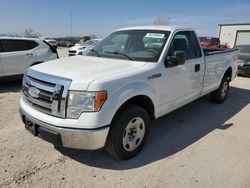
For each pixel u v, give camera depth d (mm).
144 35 4555
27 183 3096
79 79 3156
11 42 8383
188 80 4789
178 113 5875
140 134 3820
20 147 3945
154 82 3895
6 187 3006
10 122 4973
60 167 3459
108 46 4727
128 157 3691
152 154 3902
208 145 4262
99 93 3104
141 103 3914
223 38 37094
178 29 4668
